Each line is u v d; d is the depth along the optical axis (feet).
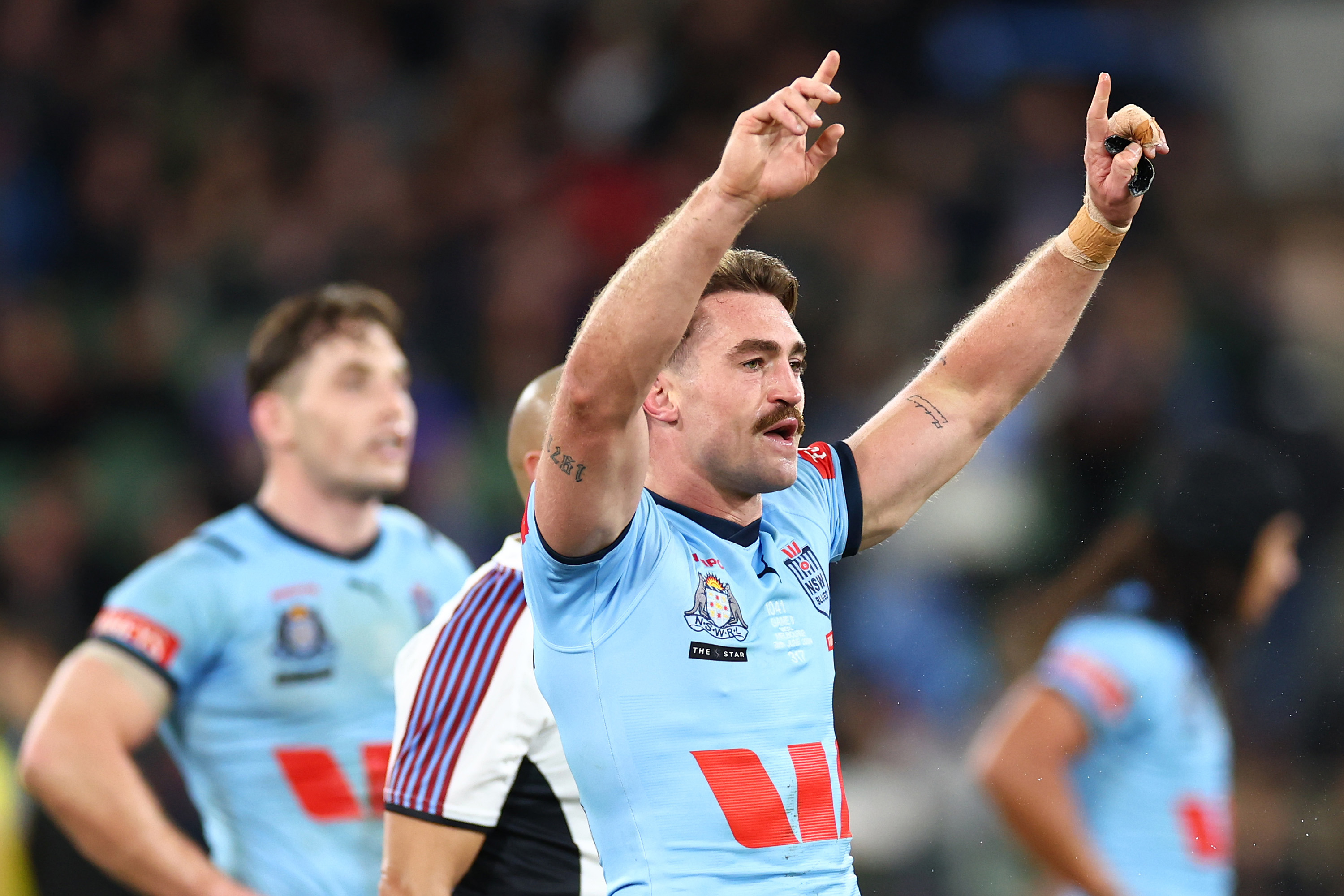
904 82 139.13
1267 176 138.41
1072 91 138.72
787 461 34.58
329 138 140.77
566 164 137.49
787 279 36.01
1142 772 52.60
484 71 146.20
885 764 94.48
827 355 115.34
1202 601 54.03
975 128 136.77
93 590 105.40
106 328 122.31
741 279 35.35
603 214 132.57
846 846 34.60
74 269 130.00
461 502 111.75
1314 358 121.39
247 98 142.61
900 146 133.18
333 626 54.24
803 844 33.19
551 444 31.30
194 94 140.36
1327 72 142.10
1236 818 80.53
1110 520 108.58
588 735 32.94
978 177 132.57
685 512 34.96
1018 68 139.44
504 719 39.47
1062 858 52.08
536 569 33.01
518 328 124.47
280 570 54.19
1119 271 124.06
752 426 34.22
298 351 55.11
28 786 50.65
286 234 130.21
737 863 32.35
